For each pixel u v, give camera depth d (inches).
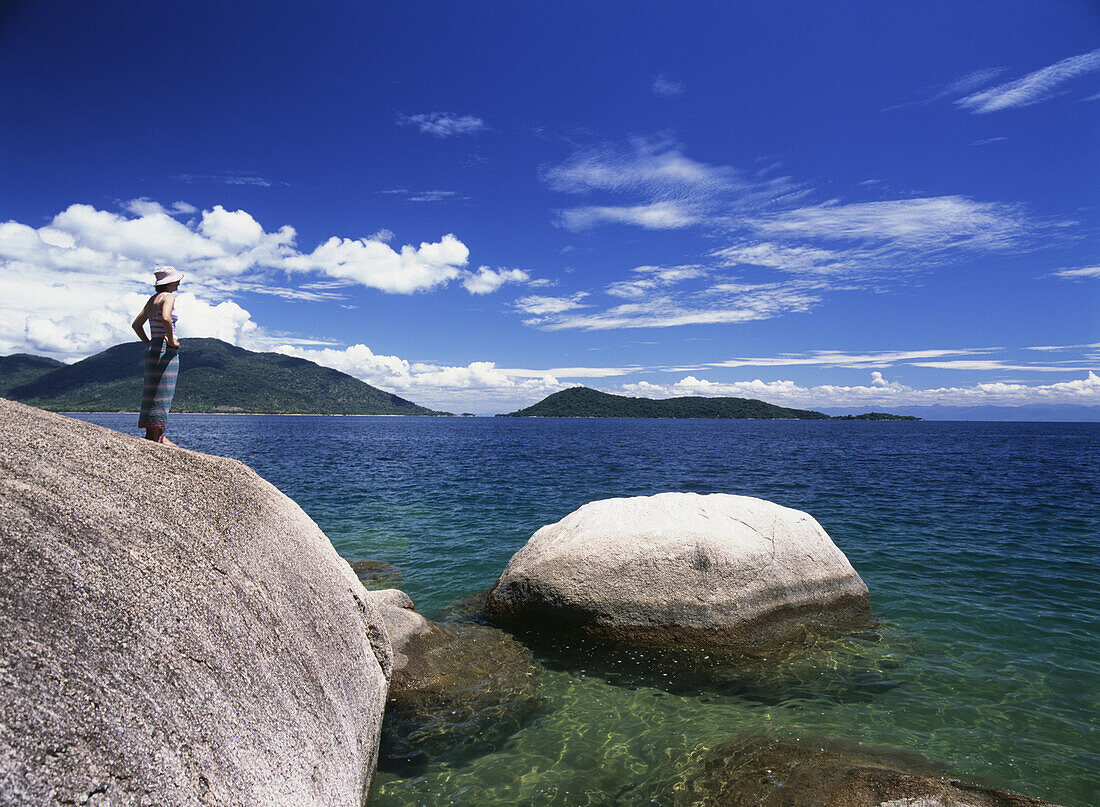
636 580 341.7
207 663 111.9
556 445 2519.7
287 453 1784.0
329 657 164.9
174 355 276.7
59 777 75.7
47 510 104.6
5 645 80.0
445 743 242.2
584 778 220.8
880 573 489.4
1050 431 5610.2
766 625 346.0
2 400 132.4
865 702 276.8
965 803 177.5
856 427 7111.2
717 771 219.6
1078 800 206.2
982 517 745.6
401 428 5088.6
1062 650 335.9
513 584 369.4
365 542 598.5
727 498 401.4
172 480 146.6
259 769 111.9
